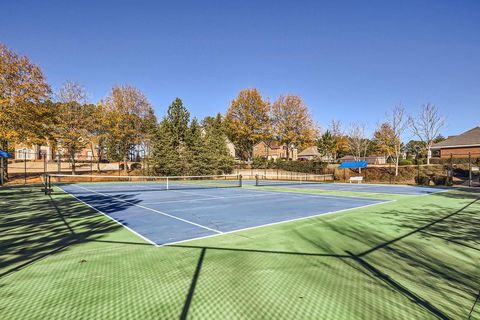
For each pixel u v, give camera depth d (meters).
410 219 8.88
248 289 3.69
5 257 5.00
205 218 8.96
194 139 37.00
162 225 7.83
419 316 3.03
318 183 30.41
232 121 49.38
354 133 49.09
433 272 4.33
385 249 5.54
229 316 3.04
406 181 31.22
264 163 46.97
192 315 3.05
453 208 11.38
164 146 34.12
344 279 4.04
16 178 27.89
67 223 8.09
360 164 31.09
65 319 2.97
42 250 5.43
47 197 15.05
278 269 4.42
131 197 15.32
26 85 23.31
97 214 9.66
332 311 3.14
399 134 39.03
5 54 22.64
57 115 27.55
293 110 48.84
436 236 6.59
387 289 3.71
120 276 4.11
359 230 7.27
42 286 3.77
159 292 3.60
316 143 59.09
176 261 4.78
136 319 2.97
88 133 30.22
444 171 32.91
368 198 15.25
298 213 10.03
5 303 3.31
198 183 29.19
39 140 24.61
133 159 44.16
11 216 9.27
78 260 4.82
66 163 40.06
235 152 57.38
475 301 3.39
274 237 6.49
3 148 24.61
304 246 5.74
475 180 28.08
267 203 12.98
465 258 5.00
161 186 24.05
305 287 3.76
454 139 39.19
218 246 5.72
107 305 3.26
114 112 33.75
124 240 6.18
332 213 10.03
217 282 3.91
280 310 3.16
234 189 21.58
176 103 36.62
